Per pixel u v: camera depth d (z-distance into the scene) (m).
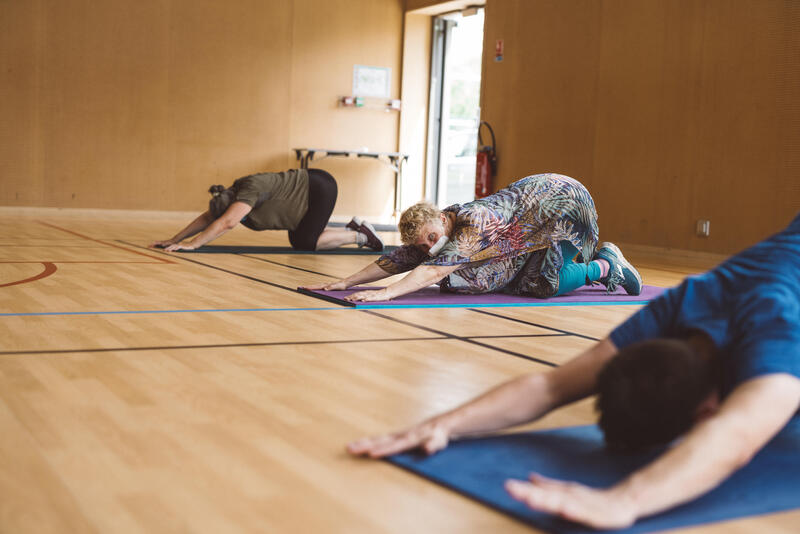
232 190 5.42
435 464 1.34
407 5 11.12
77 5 9.34
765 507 1.19
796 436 1.54
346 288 3.55
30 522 1.07
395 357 2.26
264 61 10.39
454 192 11.87
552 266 3.53
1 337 2.28
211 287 3.56
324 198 5.54
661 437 1.22
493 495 1.21
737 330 1.28
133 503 1.15
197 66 10.02
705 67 6.87
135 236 6.61
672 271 5.69
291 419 1.62
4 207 9.19
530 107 8.75
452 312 3.15
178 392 1.78
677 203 7.11
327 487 1.25
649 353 1.22
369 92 11.05
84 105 9.47
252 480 1.27
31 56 9.17
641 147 7.47
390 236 8.27
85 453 1.36
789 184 6.22
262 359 2.16
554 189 3.53
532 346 2.52
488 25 9.32
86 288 3.36
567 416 1.72
